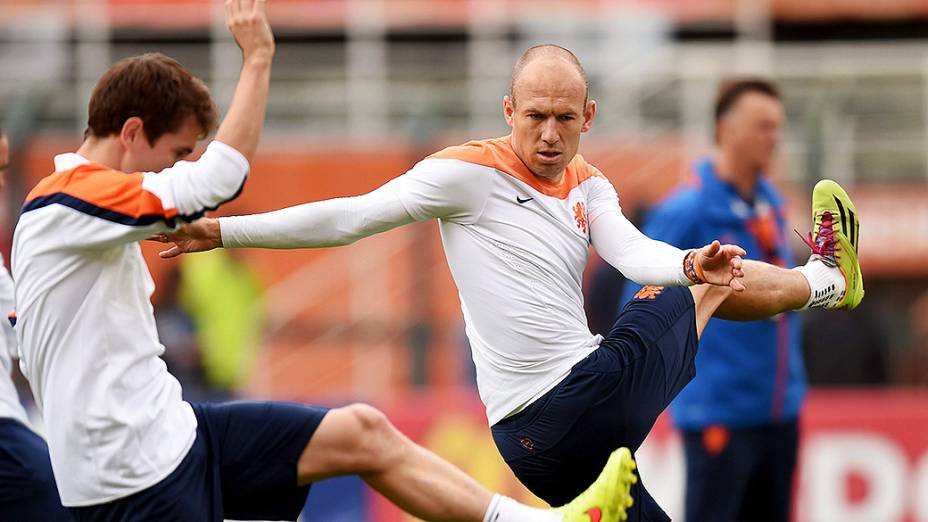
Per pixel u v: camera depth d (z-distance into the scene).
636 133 45.03
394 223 16.55
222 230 16.42
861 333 37.38
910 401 32.88
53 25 48.09
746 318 18.28
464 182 16.45
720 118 25.31
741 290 15.66
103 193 15.66
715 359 24.89
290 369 40.22
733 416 24.83
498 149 16.73
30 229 16.00
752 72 46.38
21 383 33.72
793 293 18.22
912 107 46.09
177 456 16.39
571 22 48.72
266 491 17.27
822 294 18.45
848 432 31.75
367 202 16.48
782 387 25.03
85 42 48.19
